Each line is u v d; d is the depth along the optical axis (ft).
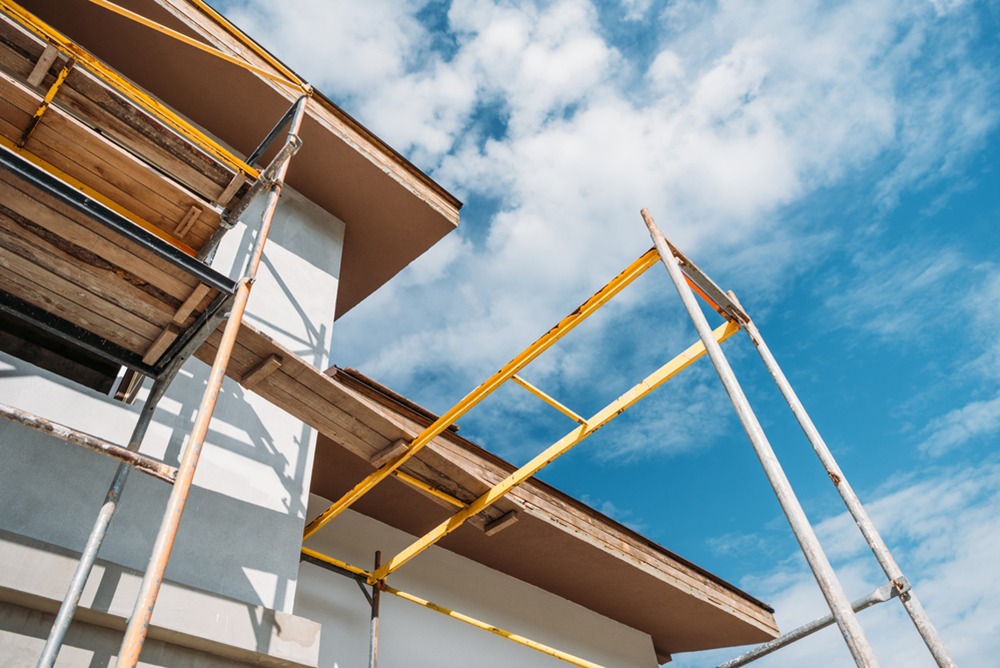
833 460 11.09
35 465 12.28
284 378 13.56
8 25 10.43
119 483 10.23
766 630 30.09
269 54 24.49
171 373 11.57
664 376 13.67
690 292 10.60
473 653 23.36
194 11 22.68
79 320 11.26
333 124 25.59
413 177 28.14
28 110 10.30
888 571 10.02
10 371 13.15
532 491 23.47
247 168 12.41
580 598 28.48
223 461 15.89
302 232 24.81
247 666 12.41
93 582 10.77
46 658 8.23
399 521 24.29
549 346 13.88
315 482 22.50
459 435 21.58
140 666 10.95
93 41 22.18
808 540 7.47
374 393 20.17
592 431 14.53
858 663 6.59
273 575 14.85
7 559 9.95
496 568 26.71
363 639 20.30
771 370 12.37
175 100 23.97
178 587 12.01
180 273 10.22
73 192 9.11
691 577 28.07
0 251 9.98
